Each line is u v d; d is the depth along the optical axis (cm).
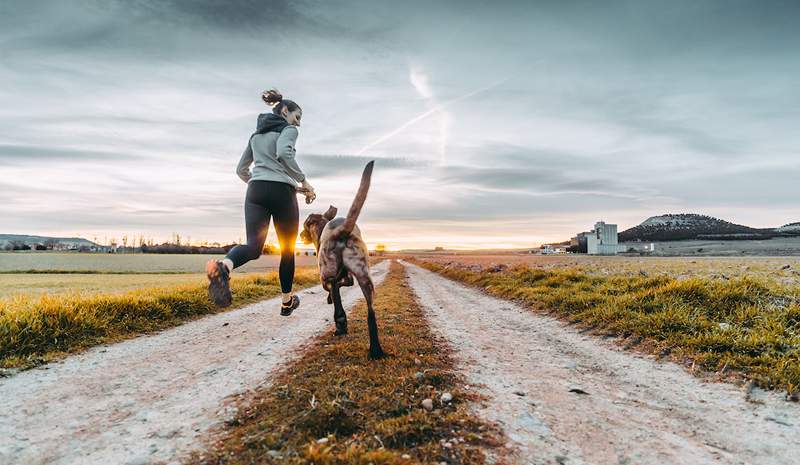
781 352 480
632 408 379
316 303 1199
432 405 354
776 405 378
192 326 808
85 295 890
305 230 556
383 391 379
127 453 279
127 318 750
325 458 252
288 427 303
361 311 948
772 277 1166
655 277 953
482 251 17038
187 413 352
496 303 1179
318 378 415
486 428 318
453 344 635
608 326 710
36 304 687
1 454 279
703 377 467
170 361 536
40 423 334
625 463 276
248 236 420
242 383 432
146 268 5100
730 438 317
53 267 5250
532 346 636
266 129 445
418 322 810
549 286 1292
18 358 518
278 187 440
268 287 1529
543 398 400
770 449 298
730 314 656
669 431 329
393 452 267
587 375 483
